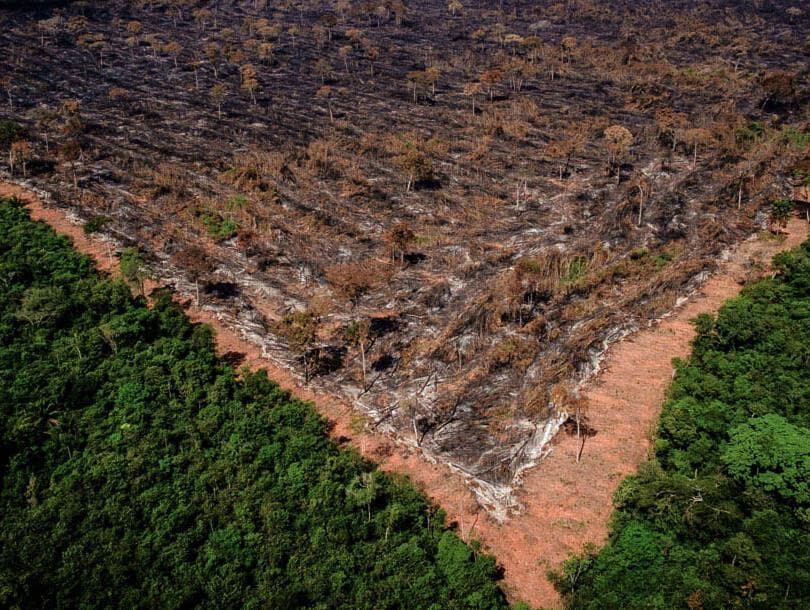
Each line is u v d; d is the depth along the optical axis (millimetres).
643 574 34125
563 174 88500
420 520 38656
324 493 39500
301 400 49906
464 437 46094
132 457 41469
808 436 40031
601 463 43188
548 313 58250
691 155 93125
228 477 40625
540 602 34906
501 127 102562
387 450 45438
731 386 47156
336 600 33656
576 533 38625
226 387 48812
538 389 49062
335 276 63938
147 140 94812
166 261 66938
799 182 83438
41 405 44719
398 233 64812
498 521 39812
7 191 77625
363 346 54969
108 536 36719
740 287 62906
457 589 34250
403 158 83812
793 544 35125
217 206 76625
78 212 73875
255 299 62312
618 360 53250
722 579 33281
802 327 52406
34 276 59594
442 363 52688
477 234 72812
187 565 35500
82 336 52094
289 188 82438
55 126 95938
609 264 66188
